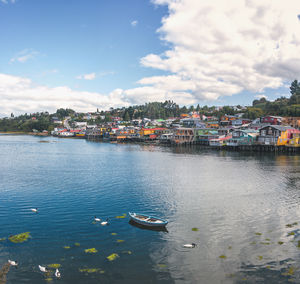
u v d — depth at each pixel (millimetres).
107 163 73875
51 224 28531
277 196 38625
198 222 28953
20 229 27219
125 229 27219
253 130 111312
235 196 38781
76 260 21250
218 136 125562
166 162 75000
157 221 28109
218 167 65062
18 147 127500
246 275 19312
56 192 41469
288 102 193500
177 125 184500
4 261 21062
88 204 35375
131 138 166875
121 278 18953
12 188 43969
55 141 174250
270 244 23875
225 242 24312
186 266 20469
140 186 45438
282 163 70562
